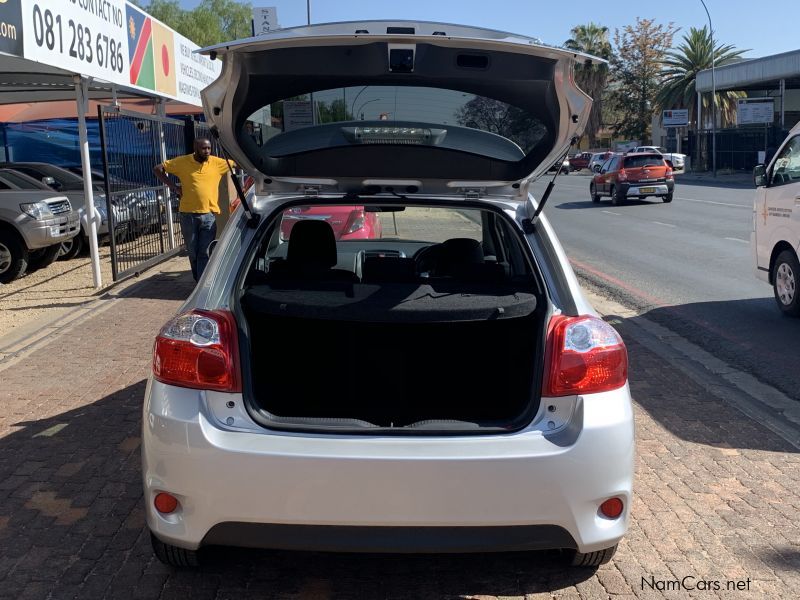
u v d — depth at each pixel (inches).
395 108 142.0
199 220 364.2
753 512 159.3
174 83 533.3
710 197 1073.5
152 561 137.8
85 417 208.5
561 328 119.6
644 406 222.5
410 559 139.9
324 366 144.4
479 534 111.8
